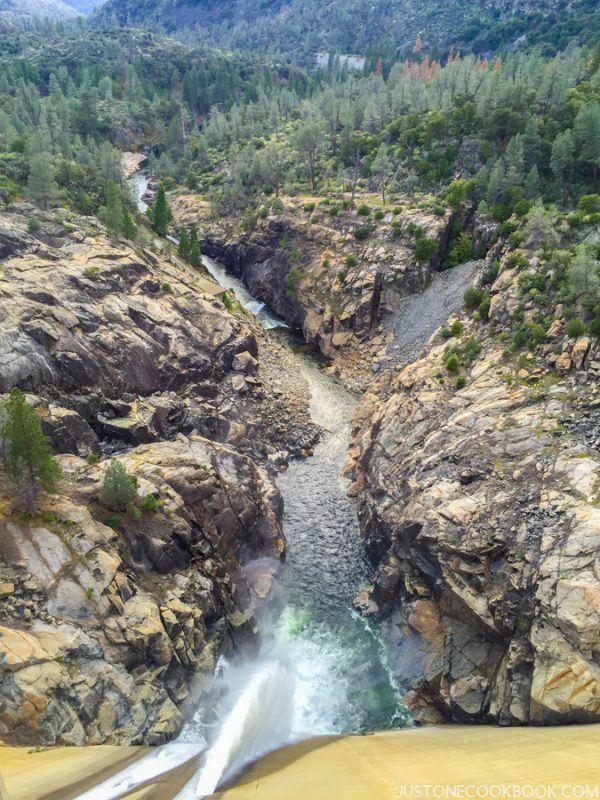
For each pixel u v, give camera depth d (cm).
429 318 9112
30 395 5406
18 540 3753
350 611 5216
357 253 10331
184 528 4550
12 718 2767
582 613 3653
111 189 9281
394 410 6875
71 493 4412
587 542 4019
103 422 5931
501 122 11519
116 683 3259
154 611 3775
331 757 2909
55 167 10856
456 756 2634
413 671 4456
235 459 6016
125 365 6656
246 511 5375
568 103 11375
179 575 4312
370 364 9212
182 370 7325
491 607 4197
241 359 8306
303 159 14812
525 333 6462
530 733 3147
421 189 11794
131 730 3122
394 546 5194
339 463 7325
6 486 4131
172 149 19300
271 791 2120
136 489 4509
